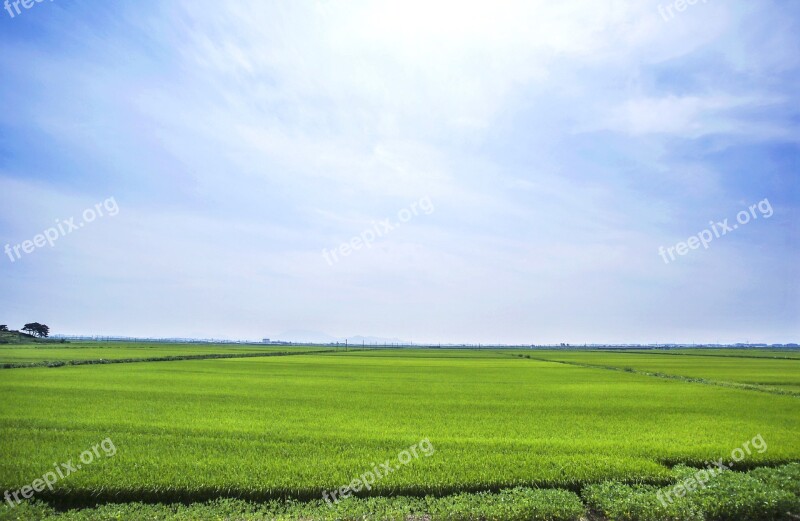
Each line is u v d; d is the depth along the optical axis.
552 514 10.49
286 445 15.45
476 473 12.83
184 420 19.38
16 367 44.56
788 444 16.02
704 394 29.70
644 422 20.11
